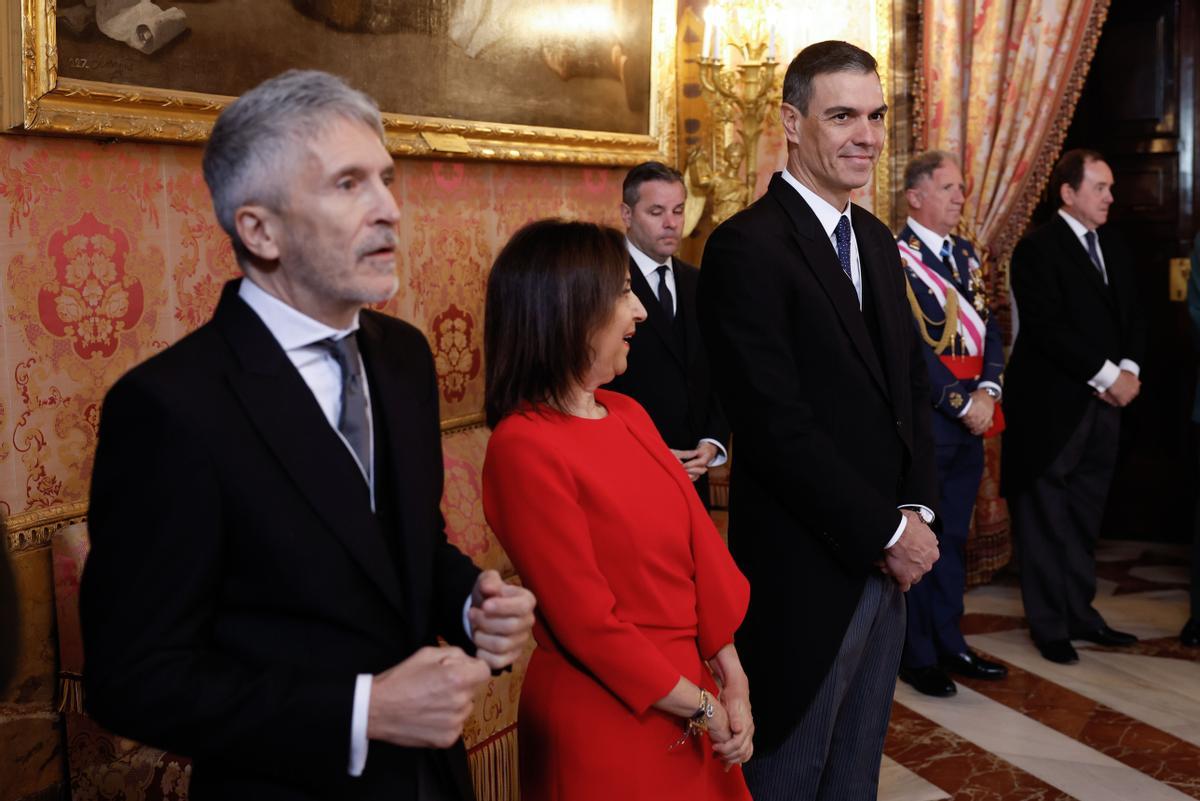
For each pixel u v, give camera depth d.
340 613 1.36
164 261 2.72
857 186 2.48
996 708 3.89
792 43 5.08
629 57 4.39
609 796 1.81
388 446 1.47
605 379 1.93
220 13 2.77
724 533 4.62
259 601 1.34
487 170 3.84
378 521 1.44
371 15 3.25
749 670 2.48
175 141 2.66
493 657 1.41
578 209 4.30
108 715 1.24
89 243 2.53
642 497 1.87
